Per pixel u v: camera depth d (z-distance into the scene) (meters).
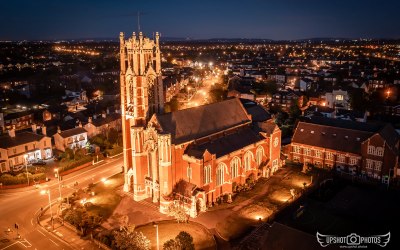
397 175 111.00
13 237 86.75
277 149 123.31
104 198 105.69
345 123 134.00
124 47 104.25
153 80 105.94
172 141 97.44
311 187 109.88
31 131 149.88
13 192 111.00
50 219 95.25
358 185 111.62
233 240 84.25
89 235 87.38
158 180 100.94
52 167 131.00
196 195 93.56
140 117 104.44
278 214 93.69
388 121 170.62
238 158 107.81
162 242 83.62
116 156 141.12
